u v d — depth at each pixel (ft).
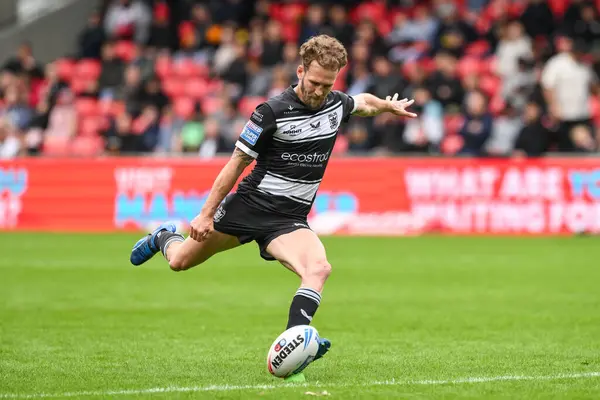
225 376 75.25
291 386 70.33
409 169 216.74
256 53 272.10
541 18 268.00
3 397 67.36
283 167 75.10
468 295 128.06
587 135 223.51
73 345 90.99
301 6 297.74
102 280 143.95
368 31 264.52
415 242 199.93
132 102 263.90
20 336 96.32
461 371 77.66
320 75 70.90
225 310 115.24
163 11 302.45
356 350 88.69
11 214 230.68
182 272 154.61
